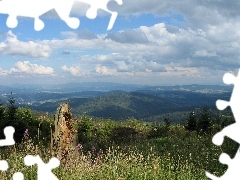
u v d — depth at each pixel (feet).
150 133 71.61
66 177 22.65
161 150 50.39
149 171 28.58
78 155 32.17
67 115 34.40
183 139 62.44
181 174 31.71
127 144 58.54
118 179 25.31
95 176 24.82
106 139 65.98
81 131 69.67
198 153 46.42
